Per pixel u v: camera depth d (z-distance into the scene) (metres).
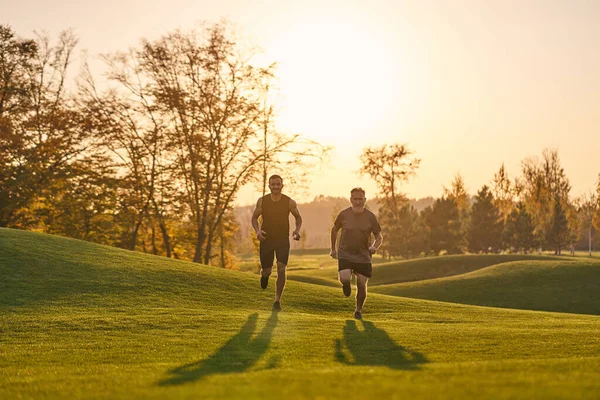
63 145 40.75
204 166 39.12
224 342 9.07
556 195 96.00
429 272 56.62
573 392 4.04
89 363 7.83
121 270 18.09
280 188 12.27
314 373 5.37
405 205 82.12
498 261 58.03
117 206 40.69
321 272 65.56
